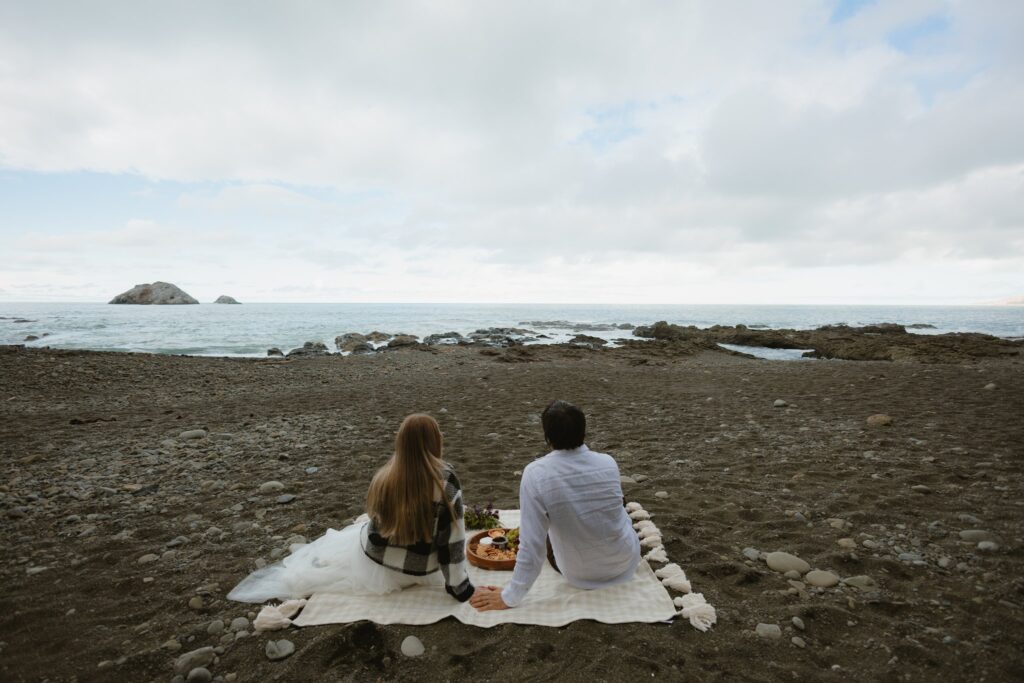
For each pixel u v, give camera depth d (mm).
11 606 3447
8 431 8984
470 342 35812
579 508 3393
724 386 13492
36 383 13773
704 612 3178
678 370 17578
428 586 3578
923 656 2807
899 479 5566
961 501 4883
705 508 5020
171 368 17047
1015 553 3863
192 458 7188
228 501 5480
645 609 3275
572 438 3471
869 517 4605
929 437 7242
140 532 4668
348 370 18344
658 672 2727
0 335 34219
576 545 3459
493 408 10719
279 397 12766
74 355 17922
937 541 4129
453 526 3342
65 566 4031
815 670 2729
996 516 4520
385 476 3418
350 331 43344
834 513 4762
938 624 3096
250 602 3477
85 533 4664
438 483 3340
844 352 26500
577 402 11398
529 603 3379
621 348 28391
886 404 9922
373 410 10734
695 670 2740
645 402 11328
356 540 3691
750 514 4793
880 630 3061
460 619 3215
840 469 6016
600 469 3512
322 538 4039
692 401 11320
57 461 7074
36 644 3047
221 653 2957
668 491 5523
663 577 3652
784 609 3281
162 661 2898
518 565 3309
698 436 8031
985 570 3662
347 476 6230
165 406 11656
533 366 19703
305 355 26016
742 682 2645
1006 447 6574
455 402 11547
